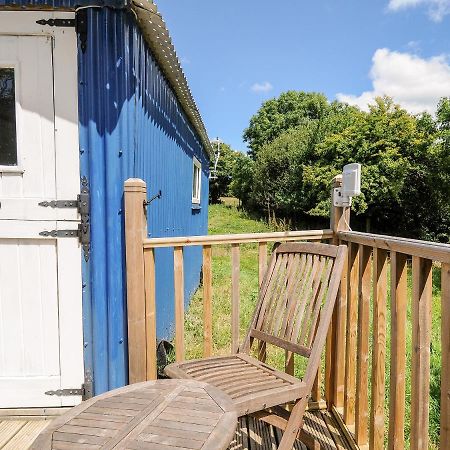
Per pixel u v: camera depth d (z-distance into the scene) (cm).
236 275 223
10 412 227
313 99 2500
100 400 135
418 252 128
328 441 203
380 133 1107
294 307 200
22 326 228
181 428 115
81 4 210
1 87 220
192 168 604
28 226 221
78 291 225
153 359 216
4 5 210
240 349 215
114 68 216
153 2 211
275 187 1656
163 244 211
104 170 220
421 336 128
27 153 220
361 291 191
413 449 132
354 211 1159
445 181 1058
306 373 173
